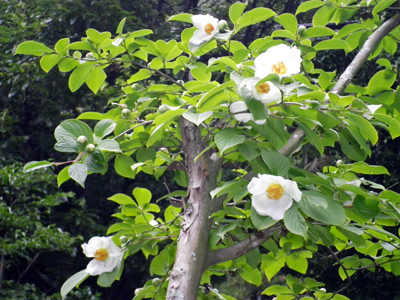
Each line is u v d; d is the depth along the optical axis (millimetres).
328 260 6363
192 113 1806
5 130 6711
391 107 2174
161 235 2434
